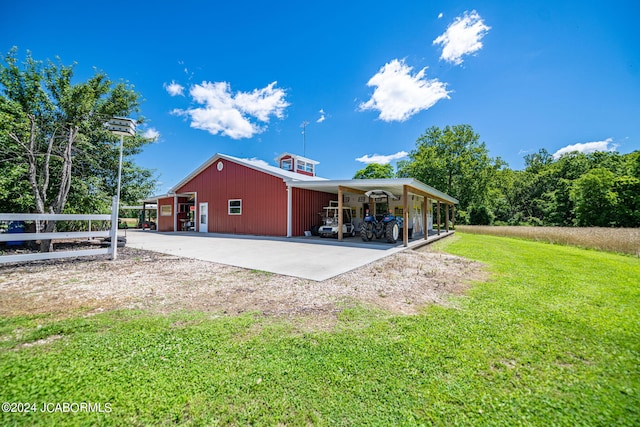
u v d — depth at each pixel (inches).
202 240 444.8
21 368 77.9
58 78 362.6
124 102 439.5
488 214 1200.2
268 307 133.3
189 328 107.7
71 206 371.6
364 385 74.5
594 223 941.2
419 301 148.1
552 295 163.5
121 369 79.1
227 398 68.3
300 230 512.7
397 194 537.0
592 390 74.9
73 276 188.9
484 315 128.2
